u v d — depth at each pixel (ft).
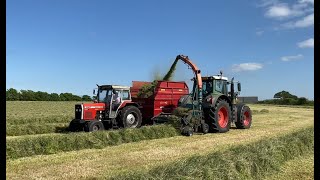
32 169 26.94
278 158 28.07
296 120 73.46
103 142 39.60
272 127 58.39
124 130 42.73
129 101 51.98
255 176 24.64
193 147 37.09
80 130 51.06
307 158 30.45
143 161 29.86
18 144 33.81
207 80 52.34
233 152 27.48
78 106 49.11
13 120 65.41
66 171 26.22
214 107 49.70
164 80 56.18
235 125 60.23
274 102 207.82
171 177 20.85
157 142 40.83
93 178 24.25
